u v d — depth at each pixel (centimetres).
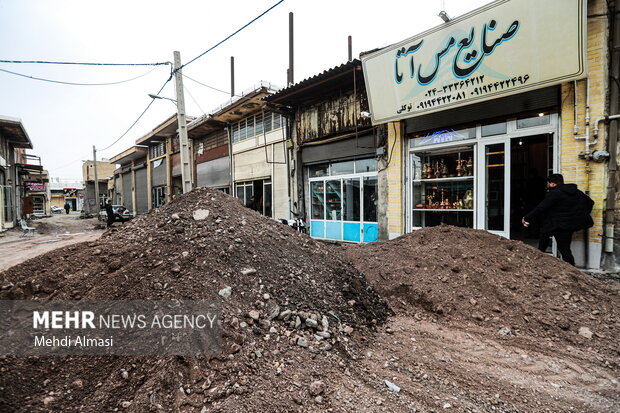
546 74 501
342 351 263
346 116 909
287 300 306
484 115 611
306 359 241
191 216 413
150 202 2605
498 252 421
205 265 309
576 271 387
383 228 808
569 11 465
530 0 494
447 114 666
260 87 1148
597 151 478
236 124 1502
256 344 243
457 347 281
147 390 194
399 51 678
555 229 466
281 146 1210
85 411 192
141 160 2867
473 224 648
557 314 316
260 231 413
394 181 773
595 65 480
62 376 224
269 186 1295
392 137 774
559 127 528
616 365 250
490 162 622
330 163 997
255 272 325
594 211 484
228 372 212
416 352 272
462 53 586
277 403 193
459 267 401
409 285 390
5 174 1753
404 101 695
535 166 751
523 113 565
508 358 262
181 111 965
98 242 400
